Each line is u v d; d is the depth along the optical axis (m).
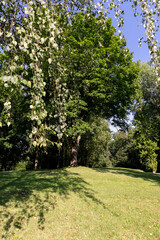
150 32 2.87
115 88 11.94
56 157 22.95
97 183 8.44
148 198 6.04
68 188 7.11
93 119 22.61
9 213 4.41
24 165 33.56
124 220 4.25
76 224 4.01
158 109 23.44
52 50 2.58
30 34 2.11
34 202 5.29
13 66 1.89
